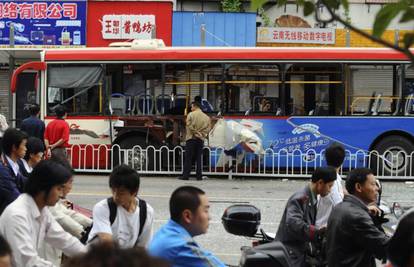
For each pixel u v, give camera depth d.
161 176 23.12
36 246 6.44
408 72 22.50
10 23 30.06
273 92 22.83
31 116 18.52
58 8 30.08
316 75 22.78
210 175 23.02
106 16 30.23
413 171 22.44
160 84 23.03
